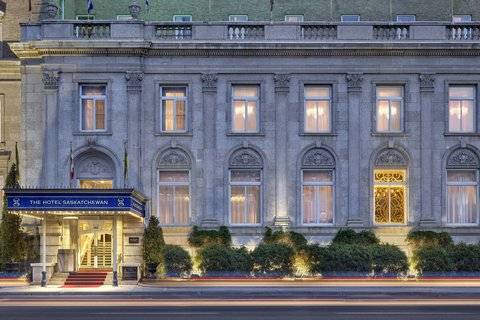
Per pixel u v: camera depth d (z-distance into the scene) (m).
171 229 47.53
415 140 48.38
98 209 40.91
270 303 31.45
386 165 48.31
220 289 39.38
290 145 48.25
